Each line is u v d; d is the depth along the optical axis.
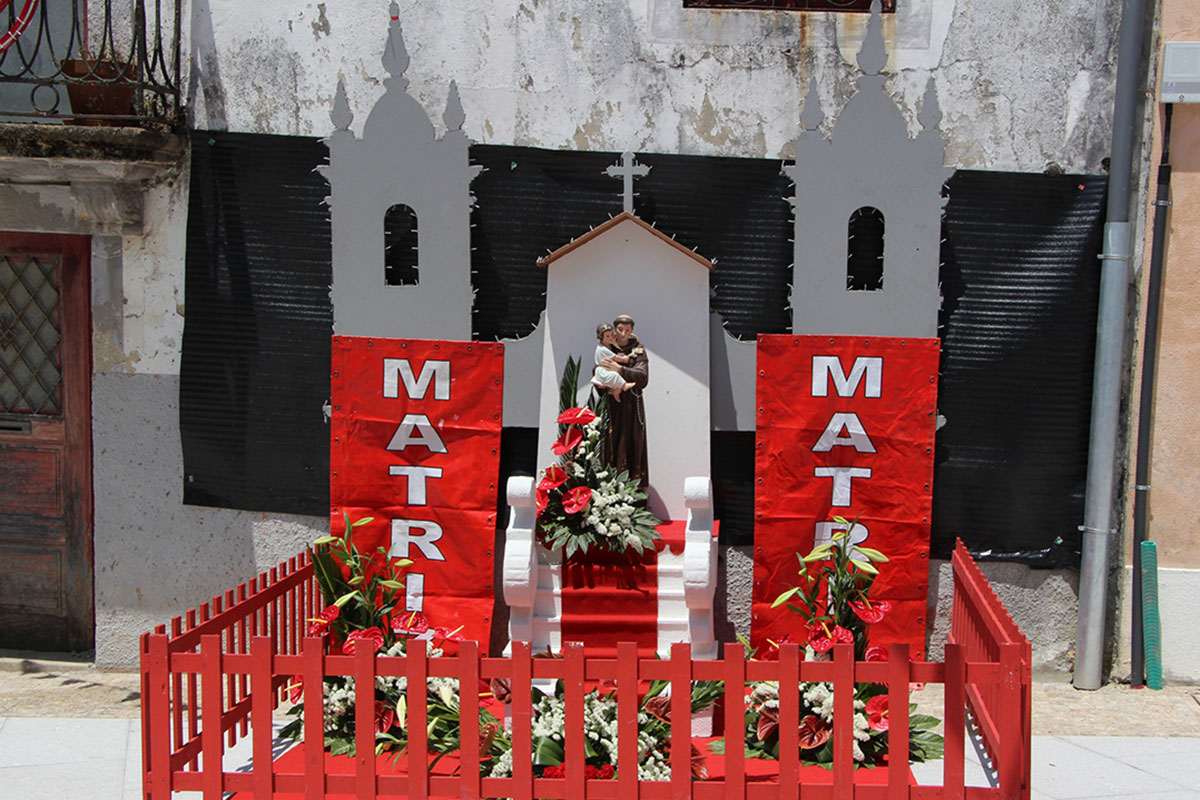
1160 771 5.26
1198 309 6.14
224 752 5.20
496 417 6.13
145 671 4.38
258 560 6.54
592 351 6.10
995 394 6.18
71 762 5.39
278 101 6.30
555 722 4.85
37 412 6.67
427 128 6.09
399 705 5.11
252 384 6.41
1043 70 6.07
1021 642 4.26
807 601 5.36
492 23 6.19
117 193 6.25
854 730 4.92
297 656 4.37
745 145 6.17
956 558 5.92
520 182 6.22
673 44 6.14
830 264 6.02
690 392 6.08
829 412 6.05
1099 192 6.10
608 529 5.62
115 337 6.51
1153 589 6.25
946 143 6.09
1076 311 6.14
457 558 6.16
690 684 4.26
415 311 6.20
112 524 6.61
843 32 6.10
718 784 4.30
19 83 6.65
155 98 6.39
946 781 4.26
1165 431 6.22
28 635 6.84
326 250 6.32
